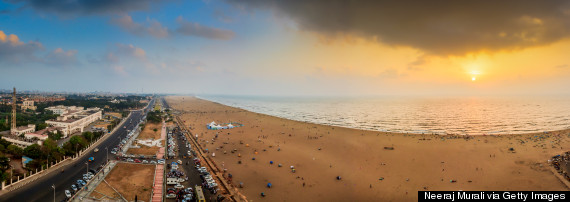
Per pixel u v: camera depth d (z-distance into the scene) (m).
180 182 100.62
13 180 92.88
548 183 101.88
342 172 114.81
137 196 86.69
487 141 171.88
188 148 154.12
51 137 160.00
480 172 113.94
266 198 90.75
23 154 113.75
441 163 125.62
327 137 187.62
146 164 121.06
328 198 91.31
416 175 111.12
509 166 121.12
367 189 98.06
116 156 132.75
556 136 189.62
